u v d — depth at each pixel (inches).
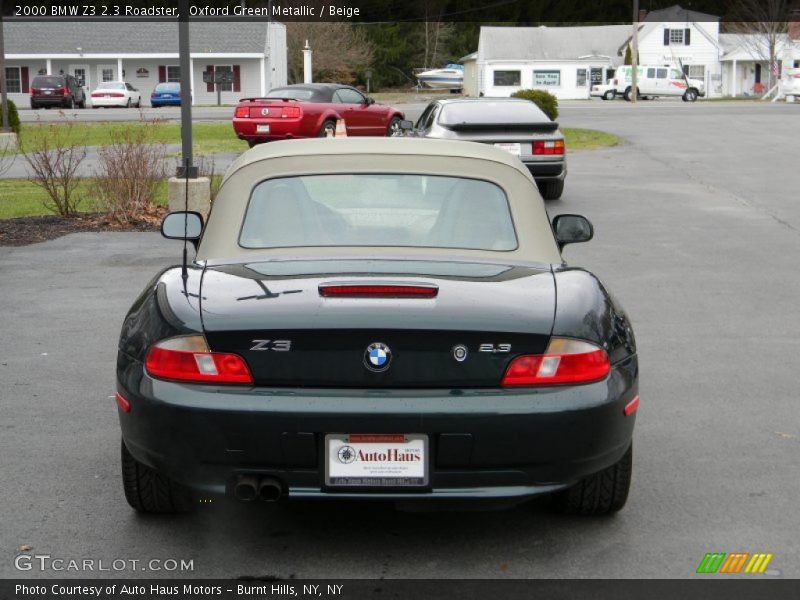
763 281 396.8
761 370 275.6
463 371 145.9
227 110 1797.5
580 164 842.2
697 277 403.5
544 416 144.9
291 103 936.9
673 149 957.2
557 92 3208.7
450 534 169.6
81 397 247.9
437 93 3459.6
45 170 636.1
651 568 156.1
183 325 149.6
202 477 148.4
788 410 240.2
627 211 583.8
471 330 145.1
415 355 145.4
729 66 3248.0
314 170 184.2
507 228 179.3
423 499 146.6
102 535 168.1
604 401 148.7
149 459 153.0
